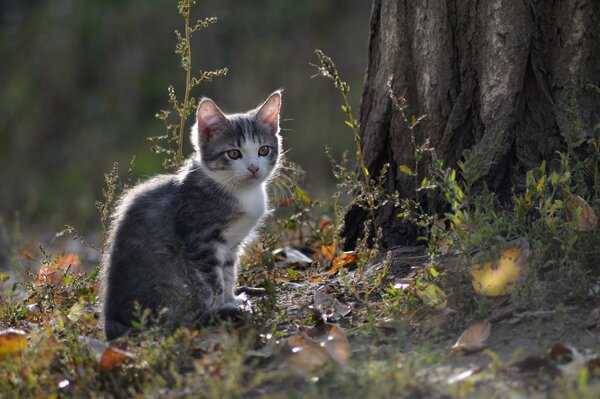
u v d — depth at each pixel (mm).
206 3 30219
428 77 11273
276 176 13211
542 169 9797
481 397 7137
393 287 9805
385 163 11891
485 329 8438
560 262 9219
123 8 30984
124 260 10266
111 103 29609
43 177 28094
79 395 8164
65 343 9008
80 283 11641
